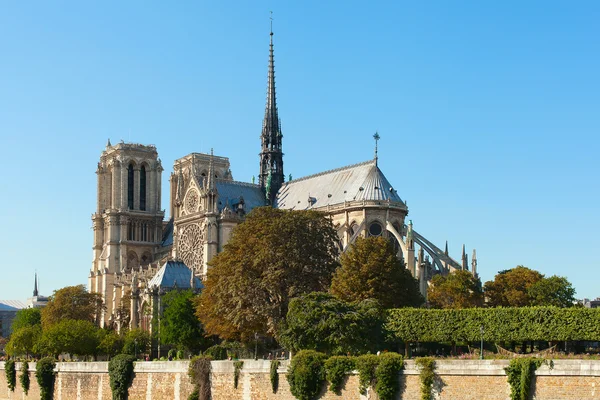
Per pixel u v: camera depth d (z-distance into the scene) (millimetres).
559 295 172250
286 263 140500
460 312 123312
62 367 147750
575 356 95312
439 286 175625
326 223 153125
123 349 181875
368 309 119625
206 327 154875
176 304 174375
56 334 177625
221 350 145500
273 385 104062
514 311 119812
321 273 144750
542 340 121312
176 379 120062
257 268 141125
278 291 139375
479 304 175375
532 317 118500
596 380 81375
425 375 90812
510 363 86000
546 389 83875
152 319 192500
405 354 126500
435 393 90500
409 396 92312
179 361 120250
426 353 130375
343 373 97562
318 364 99875
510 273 183875
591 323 115062
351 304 120000
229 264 144375
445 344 129875
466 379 88812
